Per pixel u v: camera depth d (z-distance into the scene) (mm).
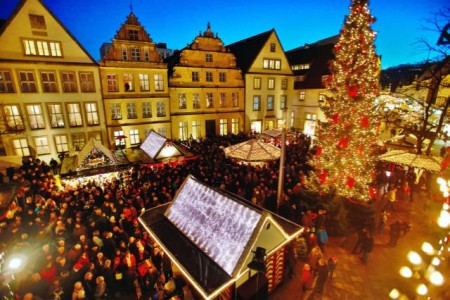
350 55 11500
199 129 29734
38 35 20078
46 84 21031
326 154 13078
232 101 31266
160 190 13742
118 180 15133
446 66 15109
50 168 19375
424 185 16125
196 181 8688
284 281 9312
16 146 20859
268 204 12766
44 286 7559
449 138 18000
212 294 5621
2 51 19156
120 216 11289
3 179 15109
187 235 7586
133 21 23422
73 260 8680
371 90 11734
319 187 13594
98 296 7633
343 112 12031
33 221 10930
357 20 11188
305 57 38156
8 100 19953
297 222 11672
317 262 8828
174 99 27500
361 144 12195
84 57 21938
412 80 18328
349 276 9586
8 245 9445
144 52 24469
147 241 9859
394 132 24641
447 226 4152
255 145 15828
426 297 3895
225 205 7352
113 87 23750
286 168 16438
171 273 9156
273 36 32219
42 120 21453
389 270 9844
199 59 28000
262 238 6852
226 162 18750
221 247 6660
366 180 12805
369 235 9875
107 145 24438
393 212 13938
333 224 12227
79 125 22891
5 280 7293
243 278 7062
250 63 31266
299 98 36906
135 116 25312
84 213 11531
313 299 8562
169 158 17297
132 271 8641
